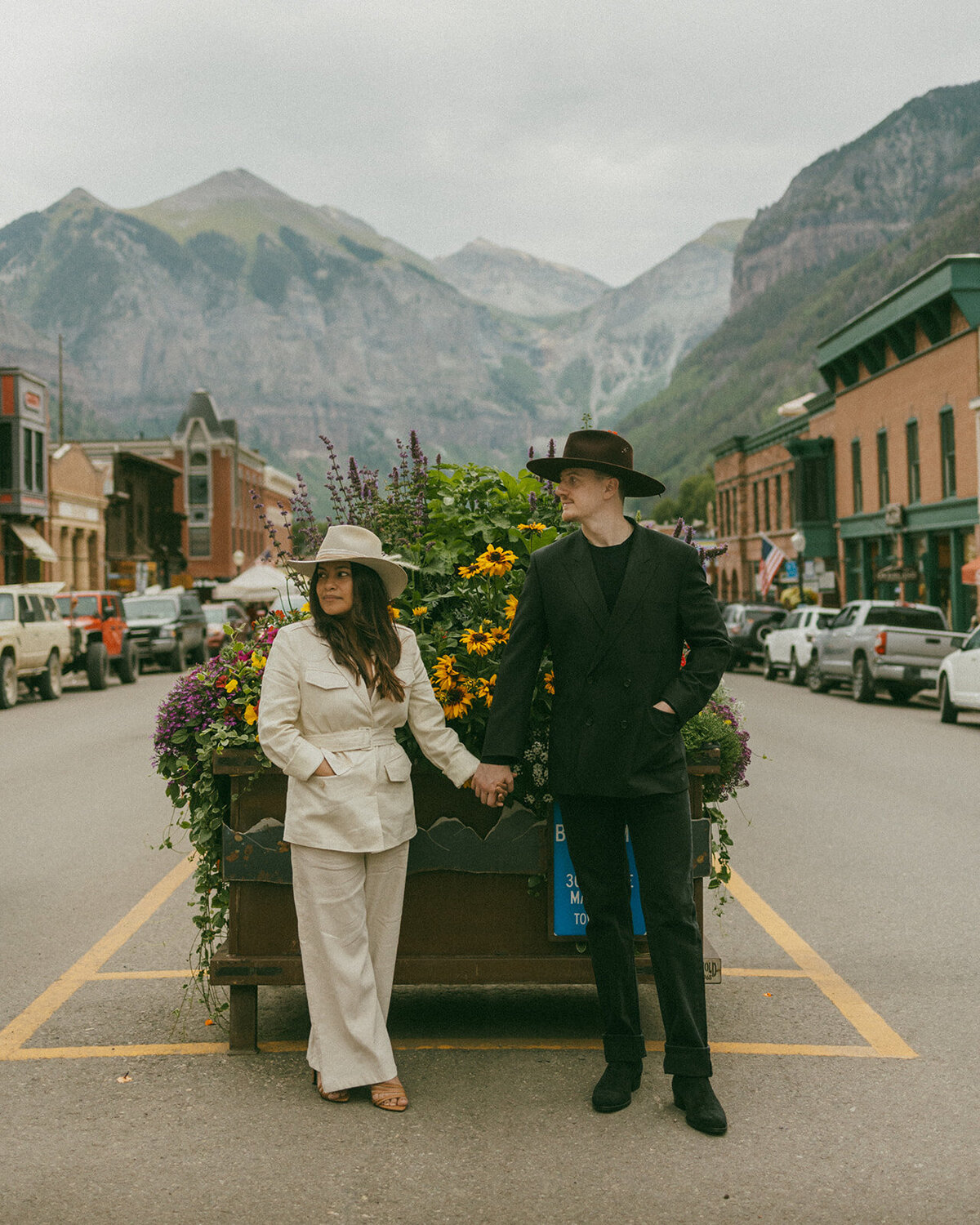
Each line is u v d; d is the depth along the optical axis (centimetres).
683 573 401
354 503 532
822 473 4366
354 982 399
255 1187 339
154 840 907
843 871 788
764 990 533
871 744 1554
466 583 493
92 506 5184
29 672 2297
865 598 3959
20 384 4103
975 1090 412
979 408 2870
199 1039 467
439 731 427
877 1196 332
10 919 667
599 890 402
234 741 442
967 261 3020
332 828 398
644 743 388
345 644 405
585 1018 493
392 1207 326
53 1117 390
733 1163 353
